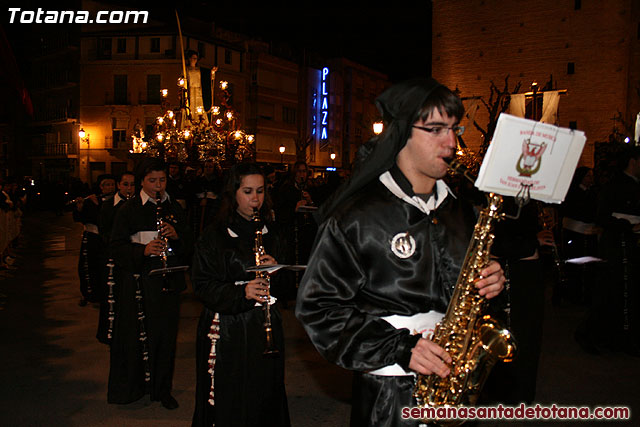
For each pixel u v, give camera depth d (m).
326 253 2.19
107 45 42.25
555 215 9.52
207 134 14.95
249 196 3.58
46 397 5.08
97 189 16.17
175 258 4.86
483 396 4.34
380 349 2.05
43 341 6.90
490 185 1.81
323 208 2.38
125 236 4.76
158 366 4.77
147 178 4.75
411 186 2.24
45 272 12.20
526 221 4.29
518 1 21.70
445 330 2.13
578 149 1.88
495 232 4.15
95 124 42.53
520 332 4.18
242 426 3.44
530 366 4.17
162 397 4.81
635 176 6.15
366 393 2.21
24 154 47.25
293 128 48.16
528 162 1.82
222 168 14.03
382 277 2.16
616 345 6.27
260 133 45.16
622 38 20.33
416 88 2.15
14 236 14.36
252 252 3.58
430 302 2.17
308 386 5.40
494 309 2.47
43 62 45.94
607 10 20.47
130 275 4.83
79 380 5.53
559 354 6.28
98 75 42.31
